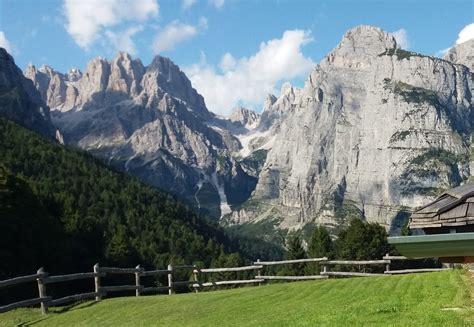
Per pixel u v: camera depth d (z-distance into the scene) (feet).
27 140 495.00
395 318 42.14
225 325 51.75
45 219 176.45
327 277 113.29
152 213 485.56
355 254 230.68
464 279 67.10
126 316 66.95
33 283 147.33
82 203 395.14
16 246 157.17
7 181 162.50
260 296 76.02
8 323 65.77
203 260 407.64
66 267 176.76
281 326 45.21
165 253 372.58
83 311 72.54
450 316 40.81
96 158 616.80
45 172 438.40
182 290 193.47
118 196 474.49
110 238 284.41
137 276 94.99
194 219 598.34
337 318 45.01
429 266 201.77
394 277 82.64
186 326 53.62
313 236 262.67
